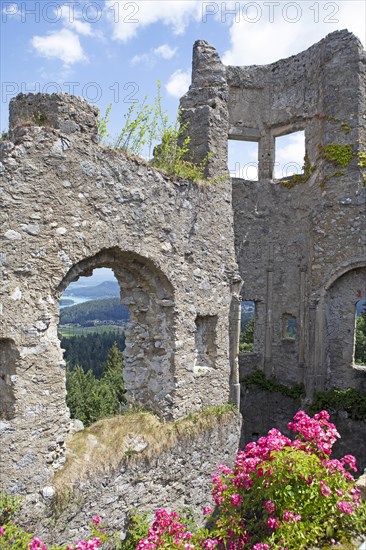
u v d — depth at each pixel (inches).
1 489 216.1
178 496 285.3
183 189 302.8
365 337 1032.2
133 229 271.0
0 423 217.8
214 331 331.3
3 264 218.1
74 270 252.7
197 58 369.1
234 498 187.0
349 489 175.2
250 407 493.4
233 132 513.0
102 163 255.4
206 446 303.0
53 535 227.0
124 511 256.1
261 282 504.4
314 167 470.9
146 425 283.3
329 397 437.4
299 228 485.1
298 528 161.2
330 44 444.8
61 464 238.2
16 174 221.5
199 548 183.2
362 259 425.7
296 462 174.9
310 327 455.8
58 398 236.5
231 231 345.1
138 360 310.2
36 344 228.8
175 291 295.1
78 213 244.8
